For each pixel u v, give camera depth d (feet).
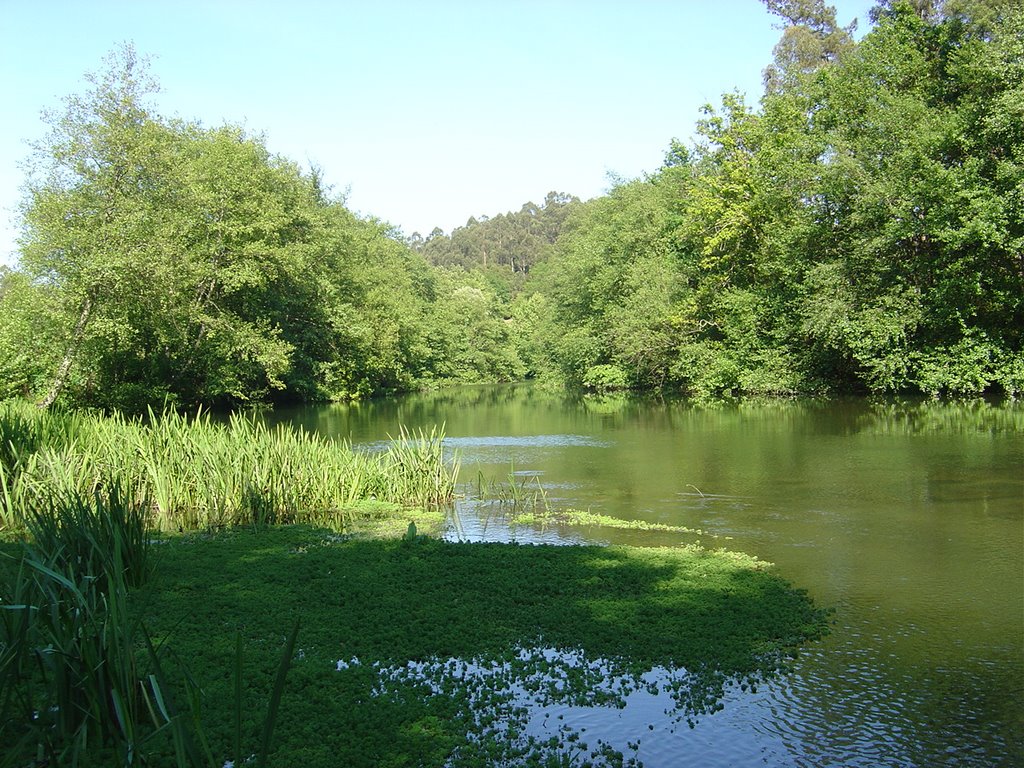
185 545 38.22
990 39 99.81
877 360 100.27
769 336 122.01
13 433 47.60
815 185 105.29
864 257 100.01
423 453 50.96
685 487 51.52
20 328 87.25
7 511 41.04
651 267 143.13
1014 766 17.80
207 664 22.38
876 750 18.58
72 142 88.89
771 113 120.06
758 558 34.55
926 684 21.76
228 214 117.19
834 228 107.14
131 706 16.83
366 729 19.08
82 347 91.40
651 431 83.87
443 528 42.70
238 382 125.49
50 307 85.97
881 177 97.91
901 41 109.40
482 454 70.59
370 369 173.47
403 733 18.98
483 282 351.25
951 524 39.29
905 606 27.86
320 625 26.02
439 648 24.14
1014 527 38.29
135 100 92.32
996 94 88.79
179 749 14.47
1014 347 98.22
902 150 95.20
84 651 16.80
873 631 25.54
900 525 39.50
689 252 143.13
